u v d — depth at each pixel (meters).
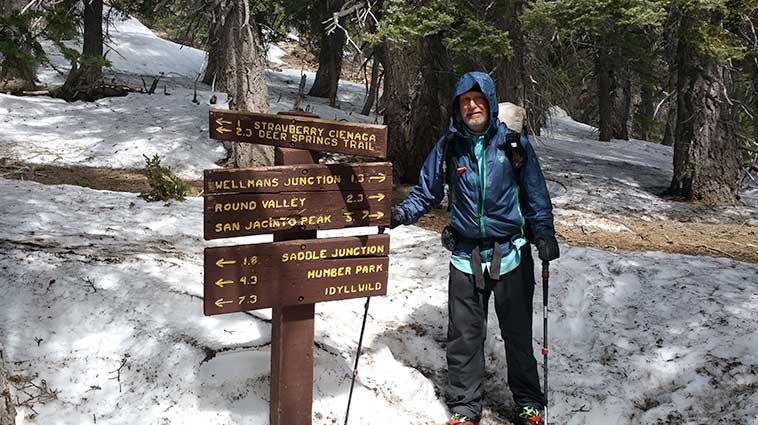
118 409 3.66
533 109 13.38
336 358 4.11
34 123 14.53
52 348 4.03
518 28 10.30
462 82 3.70
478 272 3.76
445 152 3.81
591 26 8.64
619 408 4.10
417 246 6.48
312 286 3.39
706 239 10.05
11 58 5.16
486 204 3.73
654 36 16.47
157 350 3.95
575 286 5.28
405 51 12.22
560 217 10.96
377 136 3.42
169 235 6.48
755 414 3.91
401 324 4.92
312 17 20.97
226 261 3.20
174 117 15.58
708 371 4.31
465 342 3.88
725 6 11.01
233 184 3.16
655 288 5.36
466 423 3.85
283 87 25.94
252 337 4.06
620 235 10.09
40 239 5.48
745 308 5.00
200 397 3.69
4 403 3.28
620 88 24.80
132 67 25.14
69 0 12.55
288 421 3.48
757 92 15.68
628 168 16.67
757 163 13.08
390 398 4.09
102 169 12.07
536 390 3.98
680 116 13.02
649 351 4.60
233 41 11.75
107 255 5.09
